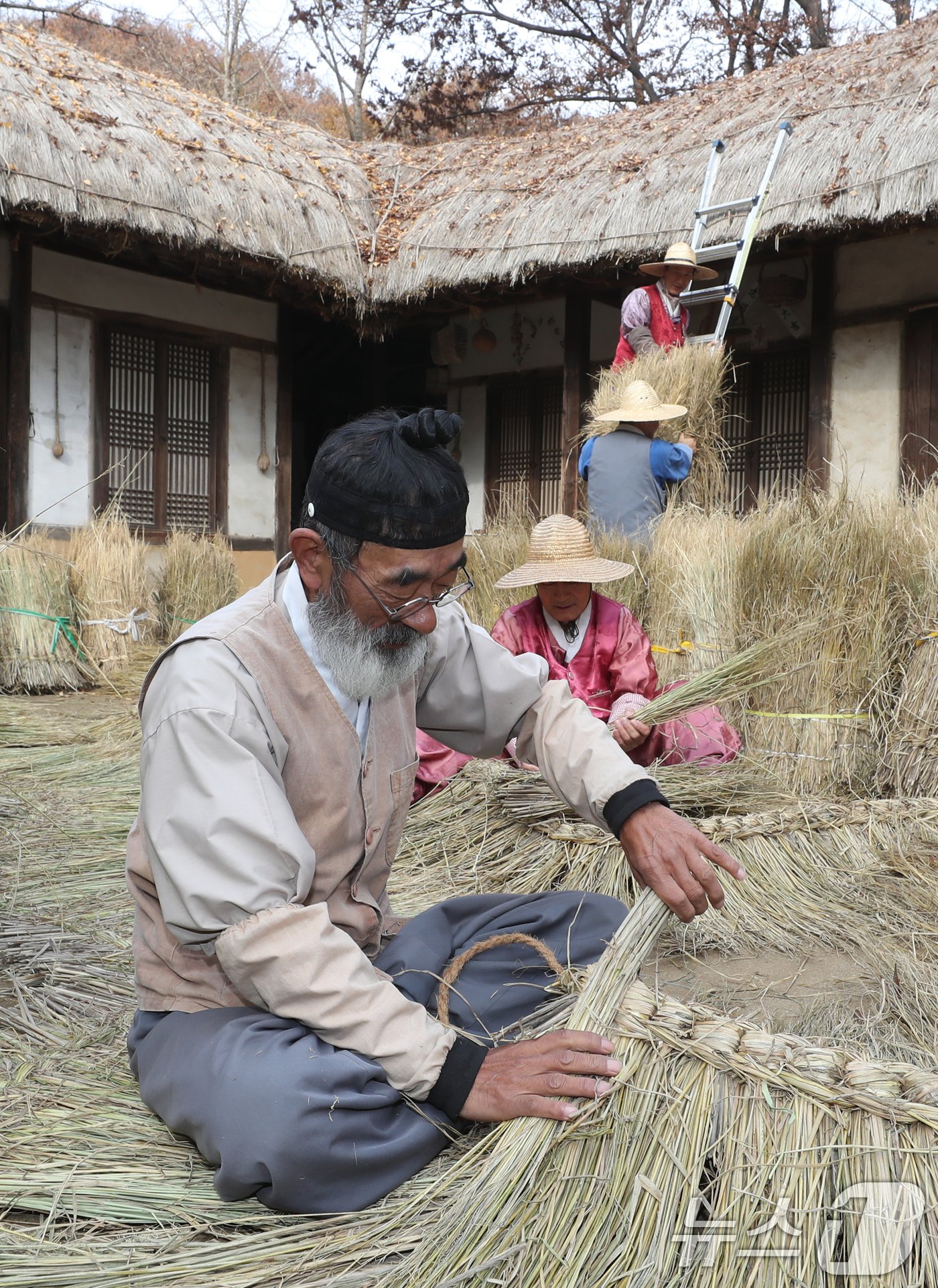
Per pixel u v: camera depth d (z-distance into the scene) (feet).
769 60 59.57
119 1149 5.81
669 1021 5.35
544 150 33.12
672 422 21.22
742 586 13.19
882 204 23.17
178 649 5.64
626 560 14.92
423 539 5.34
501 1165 5.09
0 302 28.09
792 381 28.96
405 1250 5.04
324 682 5.73
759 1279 4.68
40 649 22.13
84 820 12.30
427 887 10.07
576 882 9.78
